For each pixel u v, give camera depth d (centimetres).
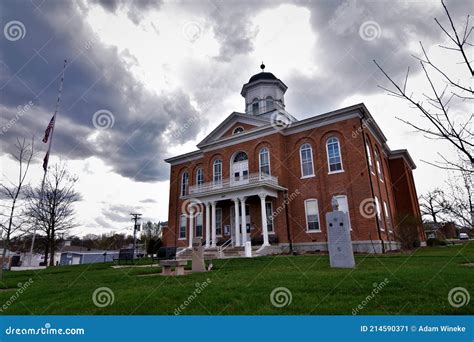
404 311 445
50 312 516
